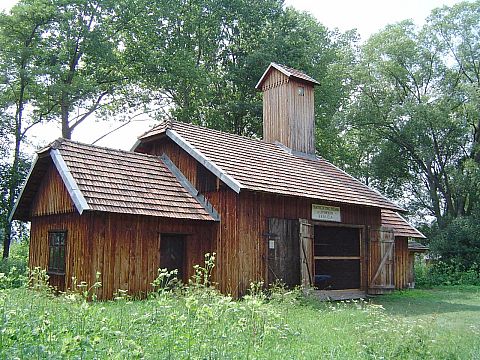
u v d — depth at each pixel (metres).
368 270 19.39
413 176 40.09
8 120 26.36
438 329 10.78
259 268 15.82
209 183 16.38
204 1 34.06
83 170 14.55
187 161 17.19
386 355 7.63
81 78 27.95
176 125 17.97
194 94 34.62
